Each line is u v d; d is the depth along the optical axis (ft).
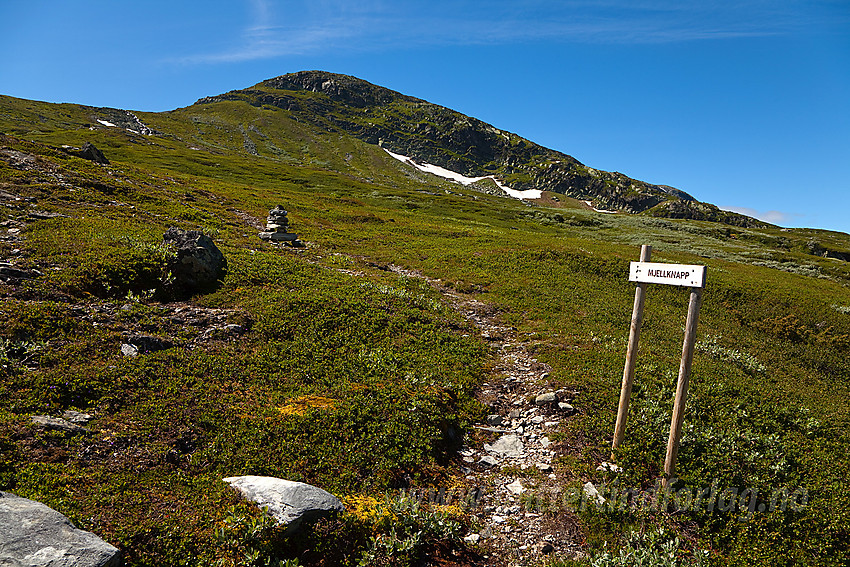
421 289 88.79
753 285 127.03
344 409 39.22
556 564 27.81
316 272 83.25
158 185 155.22
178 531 23.21
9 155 122.31
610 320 78.84
